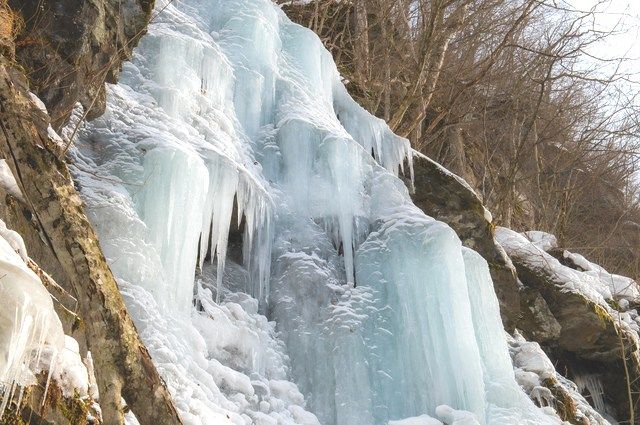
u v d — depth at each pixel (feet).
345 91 35.04
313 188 28.37
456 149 53.42
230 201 23.93
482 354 27.48
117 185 21.38
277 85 31.19
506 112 56.39
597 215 65.72
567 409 30.19
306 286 25.64
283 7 46.98
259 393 22.13
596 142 63.41
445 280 25.88
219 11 32.19
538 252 37.06
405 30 48.73
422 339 25.45
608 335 36.01
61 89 20.44
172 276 21.20
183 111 25.75
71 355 13.43
